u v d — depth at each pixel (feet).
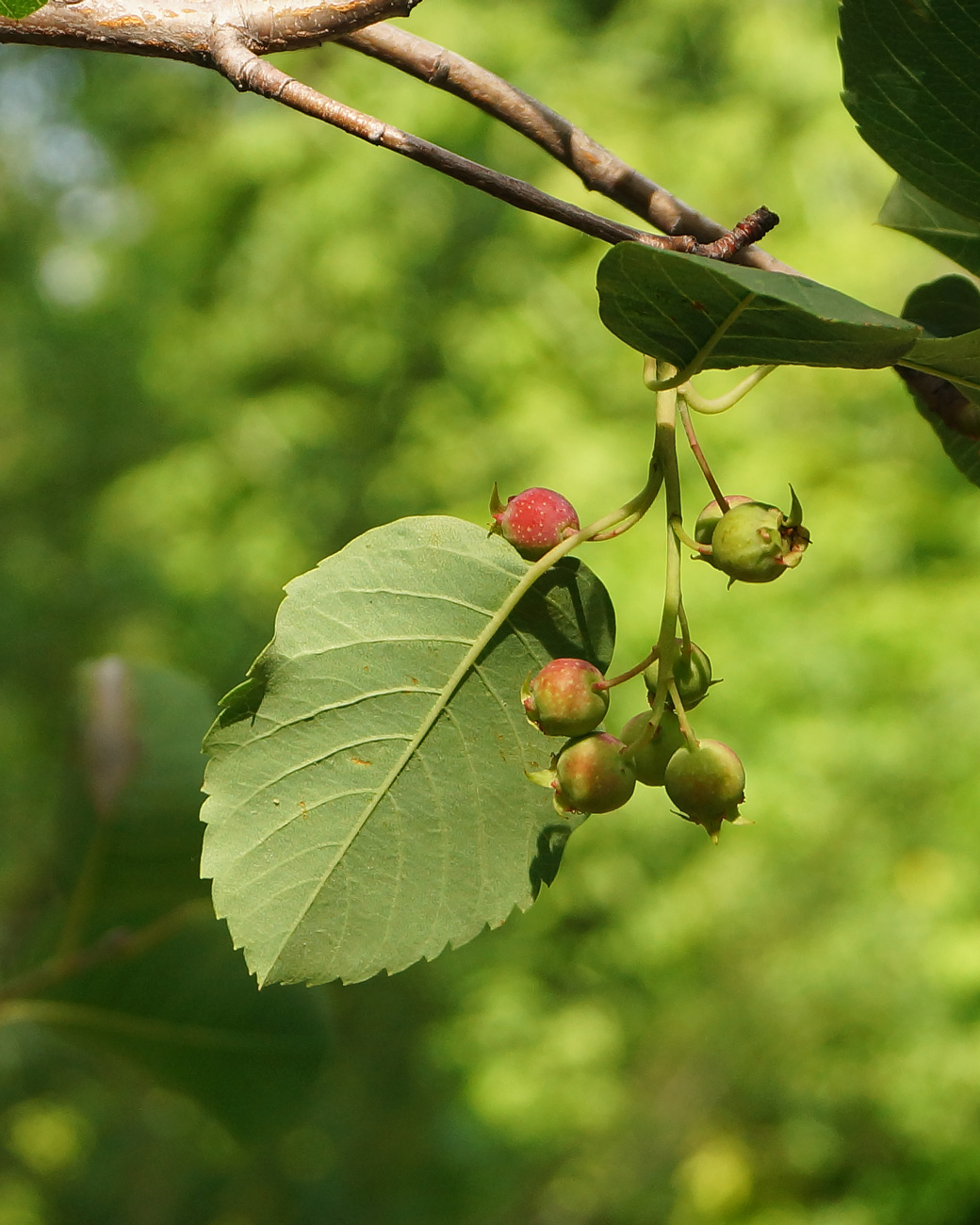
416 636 2.86
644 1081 24.93
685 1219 22.62
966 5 2.83
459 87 3.51
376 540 2.87
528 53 28.35
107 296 32.78
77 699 4.21
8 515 32.04
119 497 29.63
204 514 29.17
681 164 27.22
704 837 23.20
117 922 4.23
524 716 2.90
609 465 24.56
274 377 31.86
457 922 2.85
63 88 36.42
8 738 28.48
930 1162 19.92
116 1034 4.31
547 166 28.84
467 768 2.88
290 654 2.79
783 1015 22.62
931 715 21.88
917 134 3.05
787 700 21.98
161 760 4.19
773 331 2.40
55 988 4.22
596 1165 24.30
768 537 2.69
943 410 3.56
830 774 21.58
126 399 32.37
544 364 27.89
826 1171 22.18
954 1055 19.74
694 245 2.77
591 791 2.77
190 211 30.81
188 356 30.91
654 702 2.90
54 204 36.19
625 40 30.14
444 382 29.43
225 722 2.77
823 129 27.02
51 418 32.73
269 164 29.25
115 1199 24.30
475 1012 24.68
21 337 33.24
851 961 21.13
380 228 28.76
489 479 27.22
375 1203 25.11
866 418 26.40
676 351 2.52
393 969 2.82
